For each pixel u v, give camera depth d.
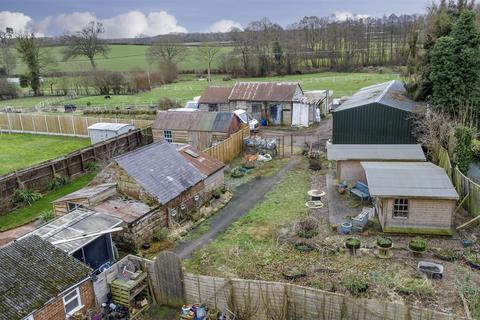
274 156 35.28
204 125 37.03
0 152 41.53
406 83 39.59
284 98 46.19
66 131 48.25
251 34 99.06
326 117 51.25
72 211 20.17
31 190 28.83
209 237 21.70
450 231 20.55
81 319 14.61
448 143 26.83
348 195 26.00
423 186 20.95
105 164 34.03
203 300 15.52
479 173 26.42
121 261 16.55
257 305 14.74
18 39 83.50
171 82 93.06
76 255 16.81
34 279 13.92
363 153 27.14
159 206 21.48
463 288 15.67
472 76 29.28
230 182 29.89
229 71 98.31
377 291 15.98
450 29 31.91
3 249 14.63
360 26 106.94
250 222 23.19
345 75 85.69
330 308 13.76
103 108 60.50
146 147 24.48
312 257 18.94
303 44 104.06
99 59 119.31
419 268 17.22
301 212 24.05
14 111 63.59
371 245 19.83
